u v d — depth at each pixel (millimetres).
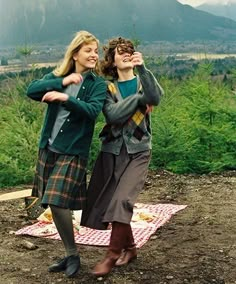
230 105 10070
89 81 4777
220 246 5586
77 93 4738
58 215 4754
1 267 5125
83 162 4785
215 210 6867
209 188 7953
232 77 10938
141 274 4918
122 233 4695
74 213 6051
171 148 8984
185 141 9125
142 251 5445
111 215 4668
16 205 7172
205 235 5926
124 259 5090
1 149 9078
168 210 6855
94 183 4891
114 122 4777
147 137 4883
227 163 9070
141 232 5961
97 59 4812
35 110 9812
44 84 4707
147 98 4711
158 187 8109
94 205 4852
